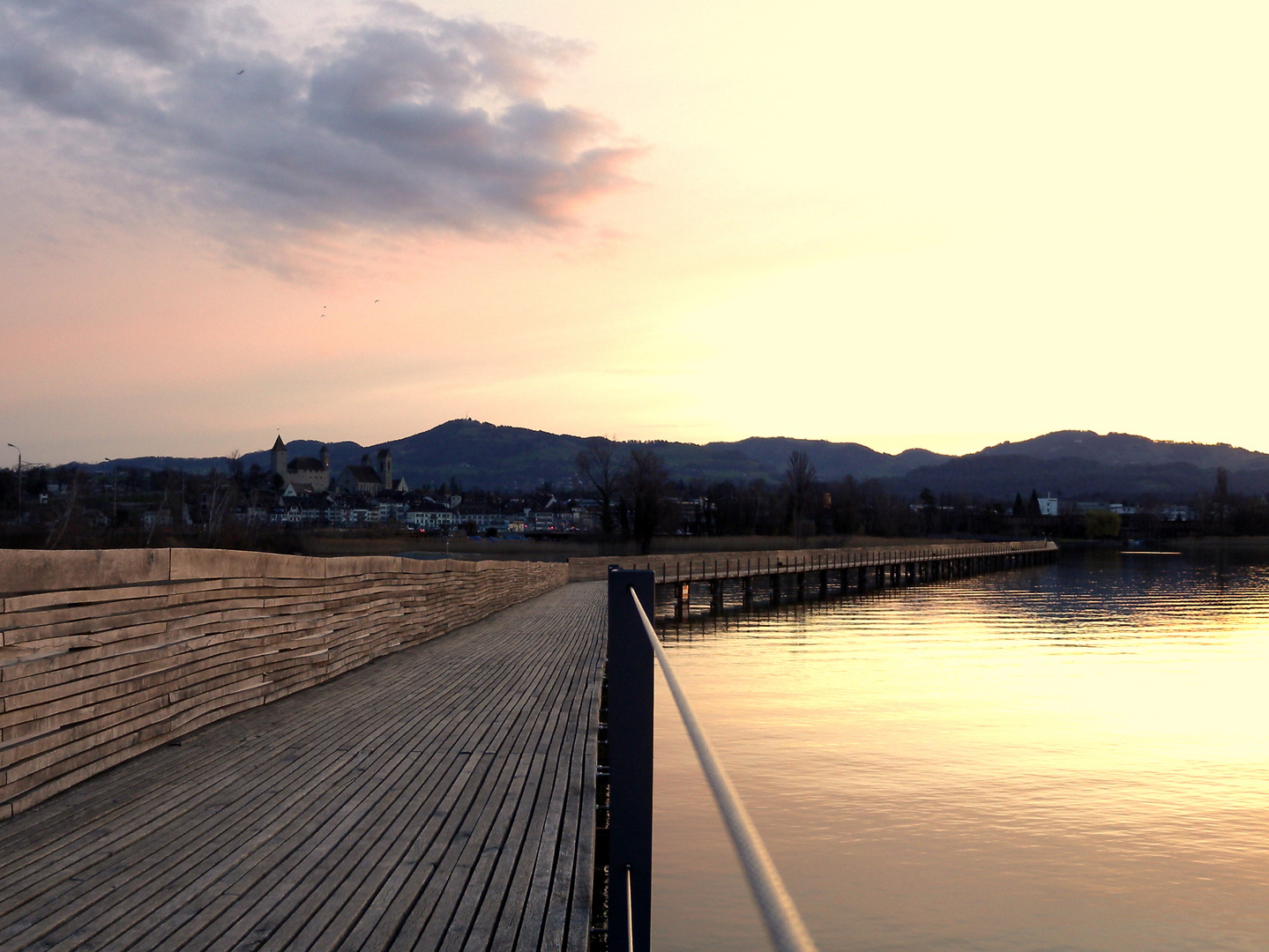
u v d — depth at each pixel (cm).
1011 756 1399
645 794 236
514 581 2366
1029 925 829
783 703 1778
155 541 6209
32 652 489
